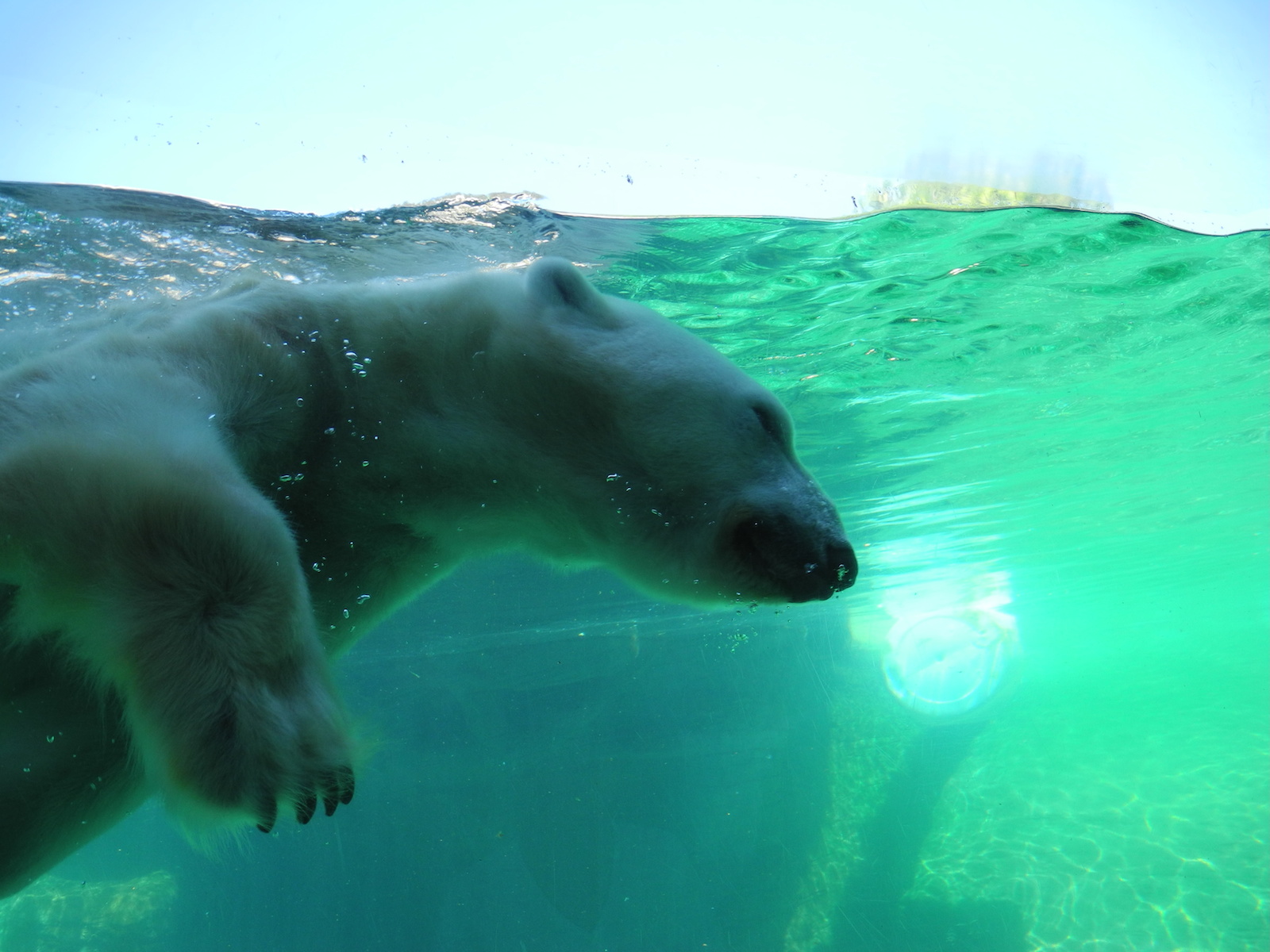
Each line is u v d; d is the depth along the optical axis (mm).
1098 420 10430
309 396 2234
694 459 2432
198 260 3627
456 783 20469
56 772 1968
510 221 4285
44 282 3393
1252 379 9578
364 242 3951
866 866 17828
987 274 6105
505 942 18047
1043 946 15094
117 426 1616
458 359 2369
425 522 2430
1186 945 14234
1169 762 21625
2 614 1893
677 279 5637
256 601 1536
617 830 19203
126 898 19859
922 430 9961
